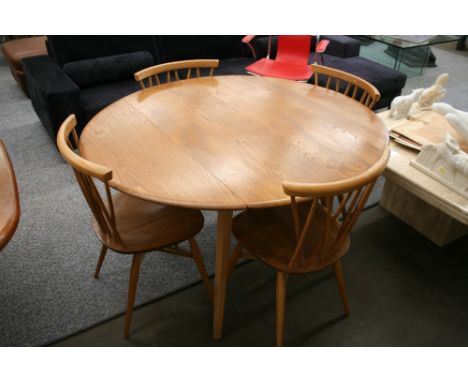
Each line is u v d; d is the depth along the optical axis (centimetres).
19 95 373
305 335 165
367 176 115
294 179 127
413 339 164
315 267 135
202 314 173
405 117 216
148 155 140
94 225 151
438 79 214
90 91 286
